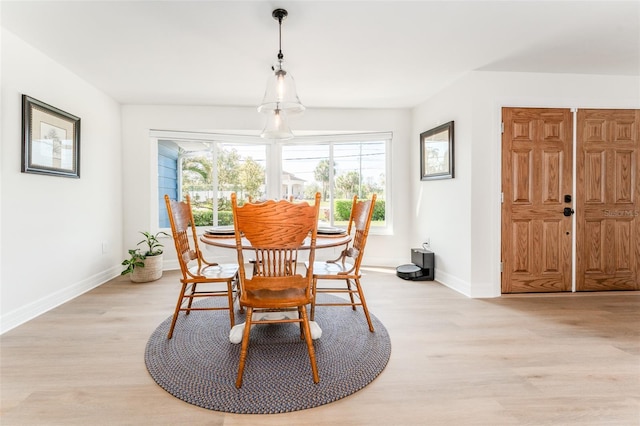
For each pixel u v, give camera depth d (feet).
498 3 6.29
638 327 7.43
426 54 8.55
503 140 9.82
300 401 4.69
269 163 14.99
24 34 7.39
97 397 4.77
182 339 6.74
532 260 9.97
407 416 4.41
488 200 9.77
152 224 13.06
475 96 9.68
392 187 13.97
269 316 7.32
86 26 7.06
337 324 7.61
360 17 6.76
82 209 10.07
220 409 4.53
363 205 8.14
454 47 8.16
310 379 5.26
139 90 11.16
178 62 8.94
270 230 5.15
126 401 4.69
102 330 7.18
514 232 9.90
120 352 6.15
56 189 8.87
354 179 14.74
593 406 4.61
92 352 6.15
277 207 5.08
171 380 5.21
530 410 4.52
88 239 10.37
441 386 5.11
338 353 6.16
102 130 11.23
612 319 7.92
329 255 9.90
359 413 4.48
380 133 14.01
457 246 10.46
